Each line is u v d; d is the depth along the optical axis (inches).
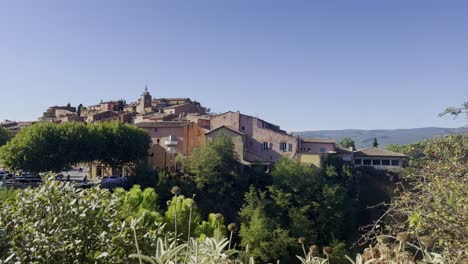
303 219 1158.3
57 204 120.0
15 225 111.4
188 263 73.9
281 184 1300.4
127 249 114.6
